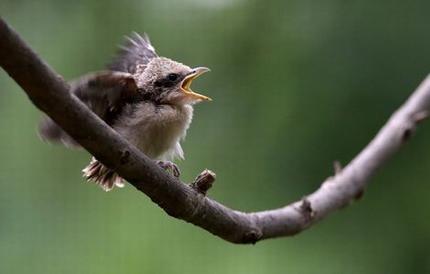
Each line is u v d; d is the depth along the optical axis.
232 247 14.13
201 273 14.00
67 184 15.04
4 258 14.18
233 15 14.62
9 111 15.68
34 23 15.21
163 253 14.16
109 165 5.75
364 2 13.28
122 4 15.11
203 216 6.46
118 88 6.80
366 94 12.97
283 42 13.91
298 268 13.53
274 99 13.72
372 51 13.05
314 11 13.62
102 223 14.55
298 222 7.46
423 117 9.55
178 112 7.36
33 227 14.60
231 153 13.82
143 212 14.55
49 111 5.23
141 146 7.18
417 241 13.09
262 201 13.38
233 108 14.08
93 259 14.20
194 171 13.91
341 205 8.52
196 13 14.92
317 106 13.19
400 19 13.07
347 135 12.95
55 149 15.26
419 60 12.88
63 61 15.06
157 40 14.79
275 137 13.51
